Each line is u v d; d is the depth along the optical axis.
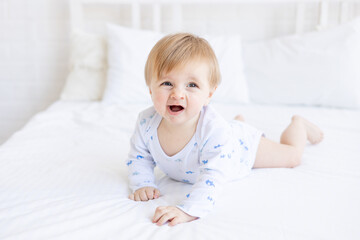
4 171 1.03
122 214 0.79
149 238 0.70
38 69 2.31
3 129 2.39
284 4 2.15
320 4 2.06
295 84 1.84
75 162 1.11
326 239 0.69
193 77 0.83
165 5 2.20
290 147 1.12
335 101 1.79
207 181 0.85
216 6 2.20
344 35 1.83
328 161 1.12
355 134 1.38
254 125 1.47
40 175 1.01
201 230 0.73
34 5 2.22
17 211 0.79
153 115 0.97
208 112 0.93
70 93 2.00
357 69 1.78
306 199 0.86
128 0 2.10
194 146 0.91
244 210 0.81
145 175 0.95
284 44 1.92
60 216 0.77
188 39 0.88
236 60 1.91
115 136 1.37
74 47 2.05
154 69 0.84
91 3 2.18
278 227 0.73
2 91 2.34
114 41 1.92
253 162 1.05
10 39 2.27
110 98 1.87
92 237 0.69
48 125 1.52
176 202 0.86
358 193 0.89
